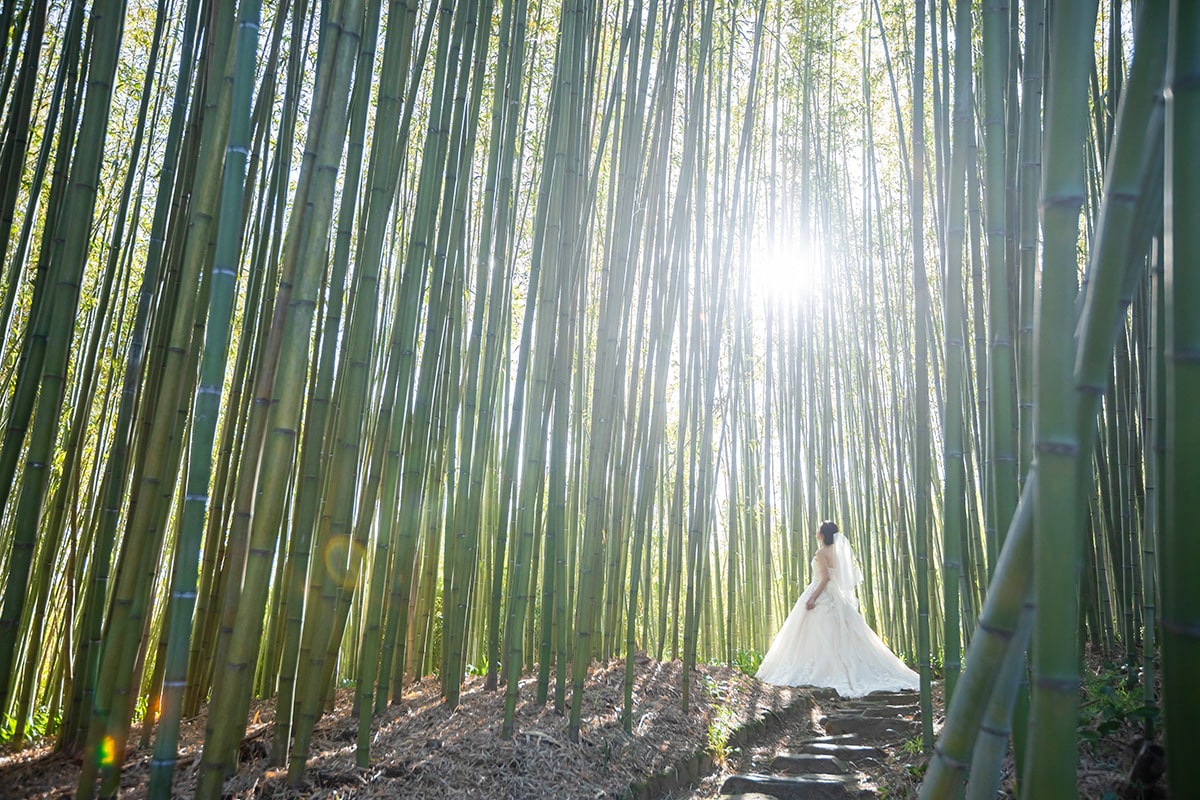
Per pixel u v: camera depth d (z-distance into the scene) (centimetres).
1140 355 344
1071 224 106
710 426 436
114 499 250
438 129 304
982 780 127
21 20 286
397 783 252
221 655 223
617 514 439
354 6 227
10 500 376
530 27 464
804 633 534
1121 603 384
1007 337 198
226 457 312
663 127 424
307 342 220
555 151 352
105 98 231
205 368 193
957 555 242
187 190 277
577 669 321
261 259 310
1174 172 92
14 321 396
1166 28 103
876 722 417
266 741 268
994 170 203
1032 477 120
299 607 260
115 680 207
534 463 320
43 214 408
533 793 268
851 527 671
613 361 369
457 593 338
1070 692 100
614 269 374
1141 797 206
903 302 612
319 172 220
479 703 339
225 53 225
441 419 376
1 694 214
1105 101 369
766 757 389
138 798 219
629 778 304
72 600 297
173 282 273
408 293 304
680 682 436
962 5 238
